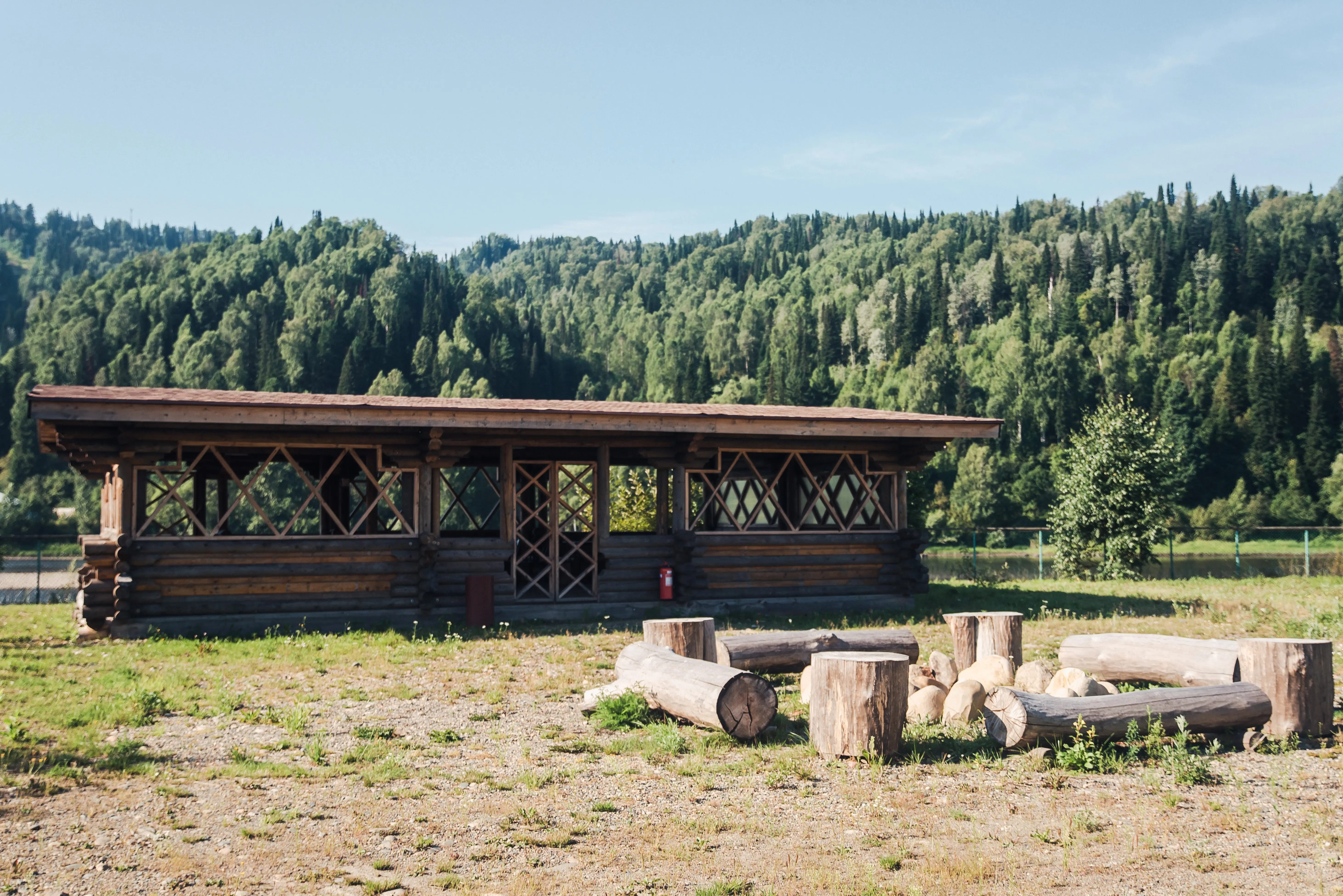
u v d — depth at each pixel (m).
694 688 8.90
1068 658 11.23
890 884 5.52
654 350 196.88
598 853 6.04
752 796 7.19
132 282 182.25
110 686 10.99
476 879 5.63
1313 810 6.84
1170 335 154.25
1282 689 8.82
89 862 5.76
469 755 8.34
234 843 6.16
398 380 128.50
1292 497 99.94
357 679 11.73
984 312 187.62
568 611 17.67
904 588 19.56
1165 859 5.90
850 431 18.17
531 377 174.12
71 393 14.41
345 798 7.09
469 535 21.25
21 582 36.03
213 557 15.56
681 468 18.47
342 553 16.23
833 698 8.10
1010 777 7.64
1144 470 29.58
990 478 93.12
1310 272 159.50
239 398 15.42
